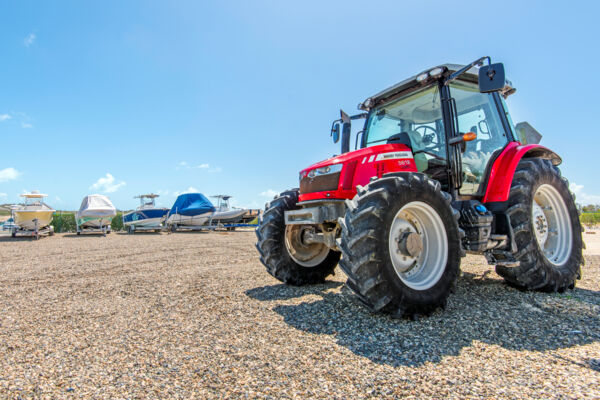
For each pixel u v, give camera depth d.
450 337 1.94
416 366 1.58
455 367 1.56
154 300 3.01
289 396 1.33
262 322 2.31
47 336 2.10
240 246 8.30
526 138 4.25
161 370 1.59
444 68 3.00
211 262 5.51
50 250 7.85
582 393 1.31
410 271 2.56
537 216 3.27
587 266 4.55
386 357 1.68
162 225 16.25
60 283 3.86
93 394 1.38
